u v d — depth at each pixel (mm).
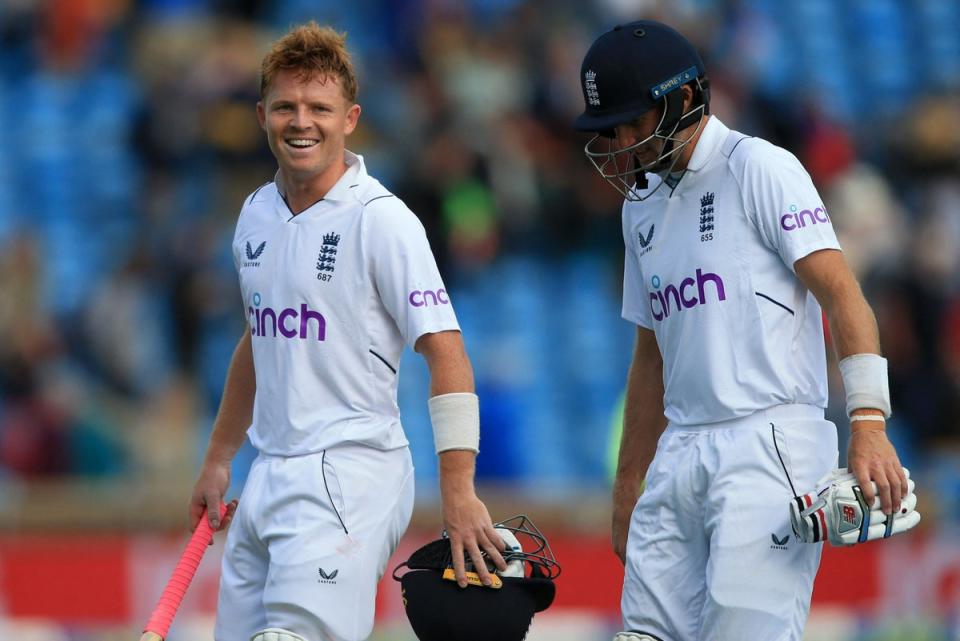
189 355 41844
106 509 31141
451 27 49781
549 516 32094
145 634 16938
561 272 46938
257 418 16906
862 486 15047
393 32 50594
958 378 42844
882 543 32188
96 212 49594
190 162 46219
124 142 51125
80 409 38500
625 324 46844
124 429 39125
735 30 56125
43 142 52094
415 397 43406
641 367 18062
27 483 35094
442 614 16062
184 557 17500
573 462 43312
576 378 45250
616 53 16328
